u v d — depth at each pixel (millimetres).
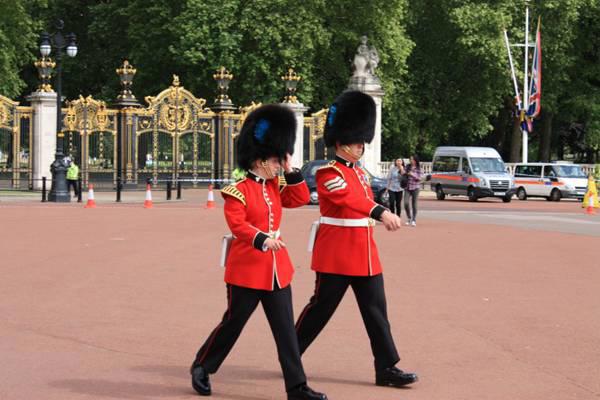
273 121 10102
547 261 21891
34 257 21359
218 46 60906
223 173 56531
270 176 10188
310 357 11992
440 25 74125
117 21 70188
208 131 56812
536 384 10656
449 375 11070
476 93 74750
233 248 10062
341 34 64500
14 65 67625
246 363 11648
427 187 71875
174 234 27297
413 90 75312
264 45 60781
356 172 10766
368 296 10672
